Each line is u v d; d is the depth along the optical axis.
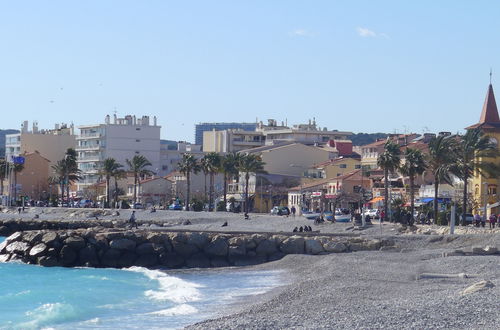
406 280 60.03
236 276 73.00
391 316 39.12
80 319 49.25
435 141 117.12
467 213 124.25
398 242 87.50
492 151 116.69
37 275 77.06
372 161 192.38
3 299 60.38
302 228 104.62
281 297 52.22
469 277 60.22
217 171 184.25
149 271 80.69
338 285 57.03
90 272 80.12
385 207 129.38
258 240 85.50
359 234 92.81
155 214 159.38
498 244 83.06
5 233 135.00
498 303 41.62
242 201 193.88
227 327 39.03
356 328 36.50
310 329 36.91
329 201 166.12
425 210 136.00
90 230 89.44
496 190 139.88
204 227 126.31
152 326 45.19
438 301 43.31
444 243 86.94
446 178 120.25
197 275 75.69
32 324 47.62
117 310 53.09
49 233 88.50
